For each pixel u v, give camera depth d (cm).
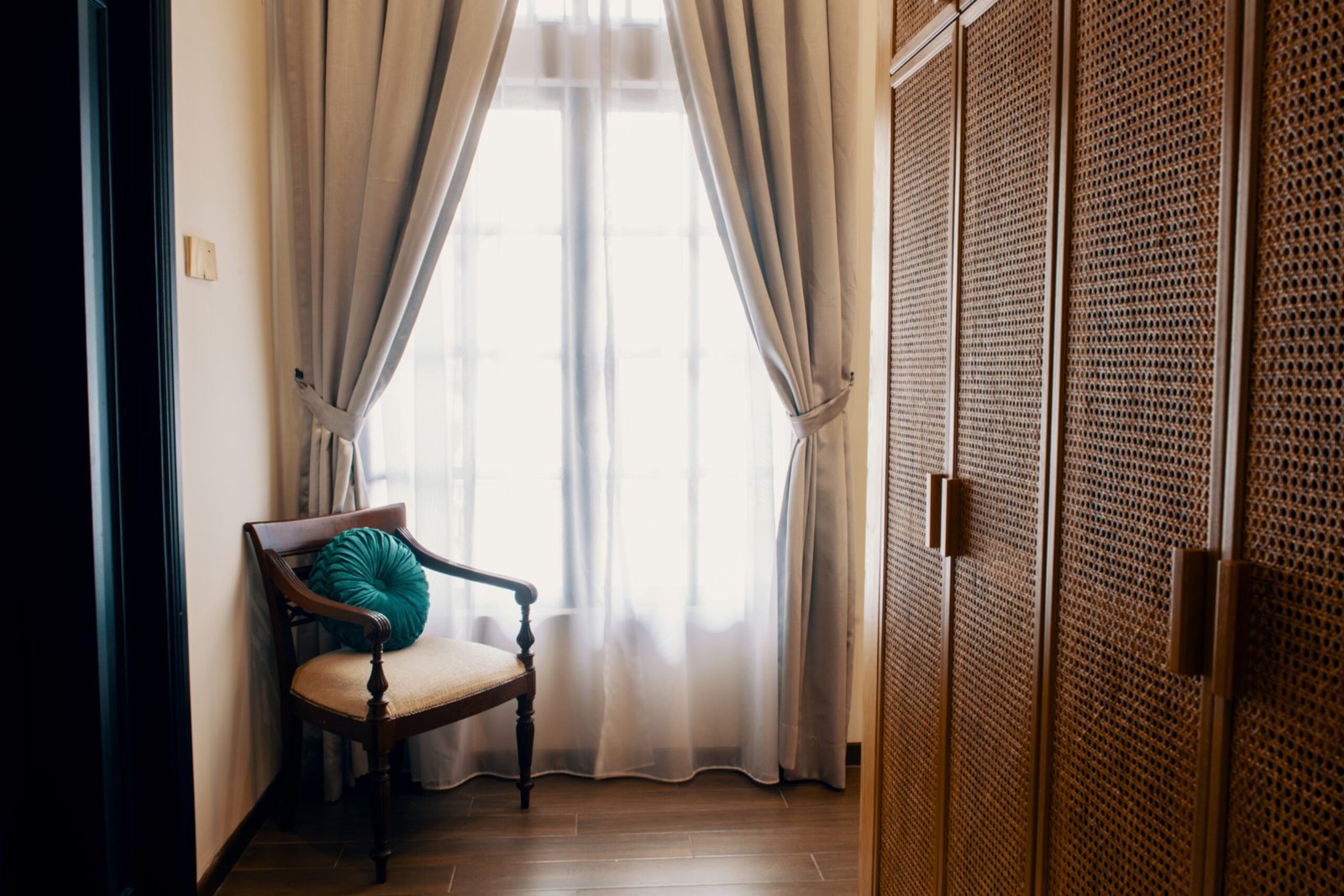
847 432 279
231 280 231
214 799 219
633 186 274
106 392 182
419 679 229
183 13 203
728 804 265
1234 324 86
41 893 171
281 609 237
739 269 264
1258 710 83
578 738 281
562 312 274
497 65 258
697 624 285
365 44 253
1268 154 82
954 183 148
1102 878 109
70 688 169
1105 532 109
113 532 184
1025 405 127
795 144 268
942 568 156
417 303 261
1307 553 78
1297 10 79
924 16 163
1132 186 103
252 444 245
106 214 181
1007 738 133
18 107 158
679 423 279
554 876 224
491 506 276
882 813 184
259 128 252
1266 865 83
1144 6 100
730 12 258
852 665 280
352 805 261
